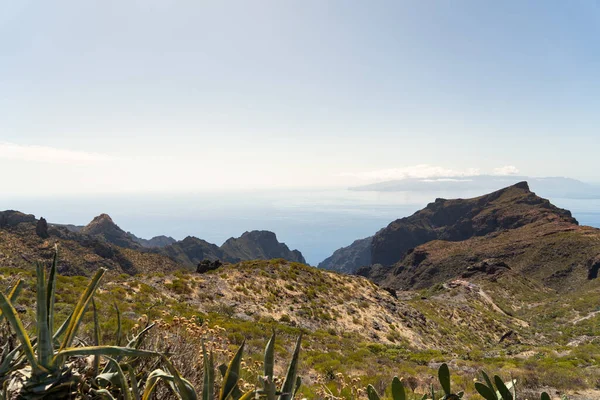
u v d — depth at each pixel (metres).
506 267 114.69
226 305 27.73
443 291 85.62
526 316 77.31
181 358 3.11
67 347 1.80
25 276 17.94
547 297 91.81
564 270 122.75
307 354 17.09
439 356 23.48
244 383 3.30
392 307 41.78
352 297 39.59
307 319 30.11
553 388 12.68
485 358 23.12
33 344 2.08
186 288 29.05
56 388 1.68
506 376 14.10
